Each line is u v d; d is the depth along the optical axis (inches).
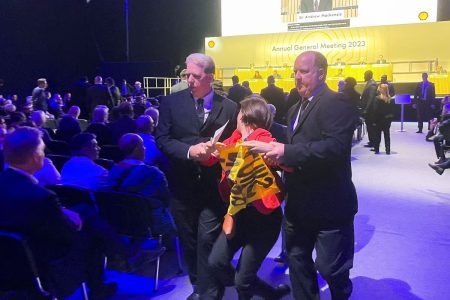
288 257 91.1
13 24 508.1
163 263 138.6
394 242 150.6
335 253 86.3
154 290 120.0
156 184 122.3
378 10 603.5
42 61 549.3
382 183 232.5
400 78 599.5
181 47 705.6
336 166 84.7
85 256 106.6
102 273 117.1
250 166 87.0
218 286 102.4
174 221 121.9
